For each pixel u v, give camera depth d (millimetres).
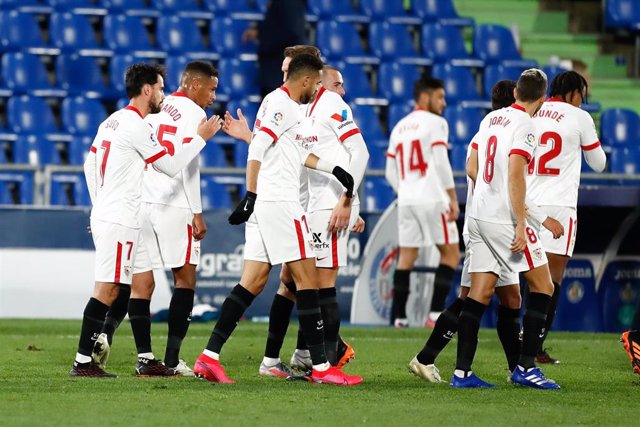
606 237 48156
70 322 44469
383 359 32375
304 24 61969
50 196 51219
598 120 67500
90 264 47438
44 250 47000
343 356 27969
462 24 71062
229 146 61531
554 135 30875
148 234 27375
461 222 48406
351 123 27125
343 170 26031
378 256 47500
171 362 27094
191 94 27797
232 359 31734
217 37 66250
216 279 47625
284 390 24094
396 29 69125
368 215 48969
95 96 61594
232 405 21562
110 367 28953
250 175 24812
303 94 25438
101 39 66812
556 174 31016
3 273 46531
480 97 68438
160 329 42250
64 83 62500
